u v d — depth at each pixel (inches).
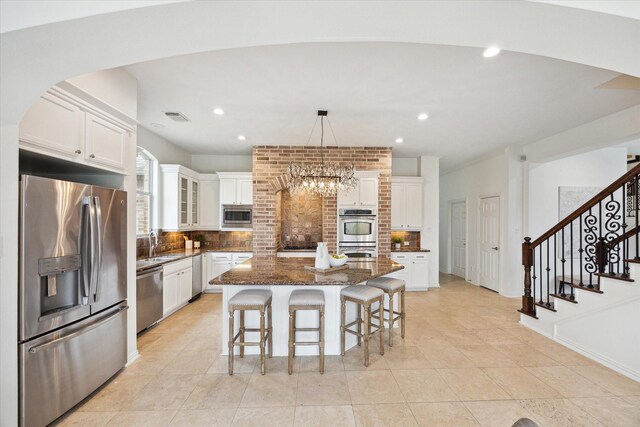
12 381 68.9
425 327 149.9
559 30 54.0
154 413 82.9
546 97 125.3
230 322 102.7
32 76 60.6
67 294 83.4
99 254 88.8
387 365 110.1
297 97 126.7
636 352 101.0
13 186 68.7
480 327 149.9
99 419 80.4
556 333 132.7
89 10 48.1
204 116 150.9
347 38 59.1
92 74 89.0
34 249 72.3
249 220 223.3
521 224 209.0
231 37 57.4
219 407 85.5
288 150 207.5
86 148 88.7
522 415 82.5
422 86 115.9
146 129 173.9
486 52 92.0
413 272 226.4
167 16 50.3
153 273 143.9
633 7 48.0
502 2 48.0
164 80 112.0
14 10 49.1
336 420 80.1
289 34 57.4
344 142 198.5
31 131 72.7
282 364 111.0
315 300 104.3
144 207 183.9
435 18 52.6
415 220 234.1
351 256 208.5
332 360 114.3
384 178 209.9
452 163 263.4
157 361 112.7
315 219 240.2
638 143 201.0
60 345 78.7
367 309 109.4
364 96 125.6
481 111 141.6
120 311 101.0
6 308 68.5
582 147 161.5
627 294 103.5
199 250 215.5
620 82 113.3
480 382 98.8
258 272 125.6
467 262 262.7
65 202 79.7
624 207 115.9
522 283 210.4
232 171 241.8
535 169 204.1
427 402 88.0
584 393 93.0
